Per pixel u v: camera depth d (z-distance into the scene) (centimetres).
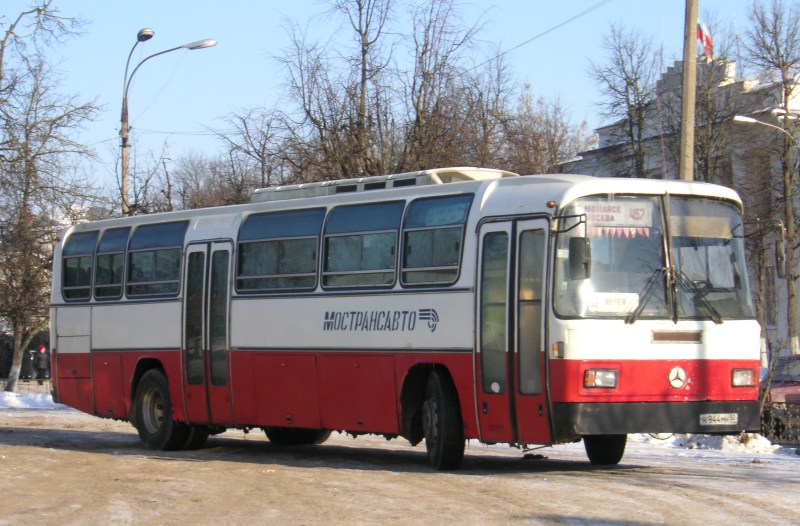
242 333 1566
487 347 1246
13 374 3850
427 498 1051
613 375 1173
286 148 2725
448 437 1291
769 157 3500
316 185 1554
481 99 2831
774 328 3747
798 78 3528
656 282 1210
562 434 1162
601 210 1206
